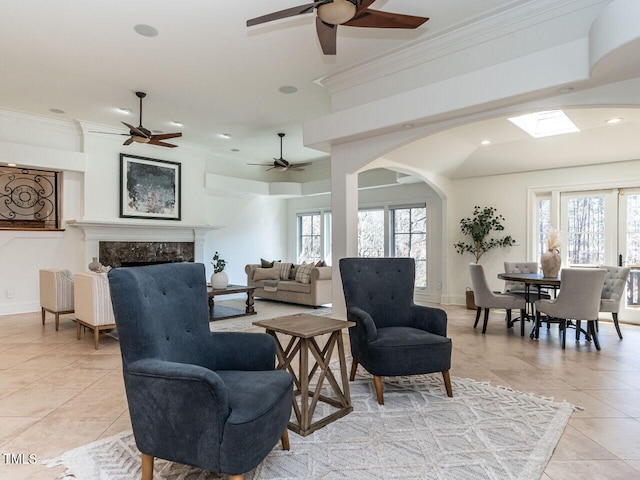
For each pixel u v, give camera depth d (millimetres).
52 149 5852
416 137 4059
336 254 4793
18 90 4816
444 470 1867
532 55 3074
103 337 4453
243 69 4250
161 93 4930
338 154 4766
